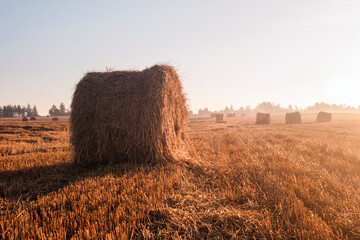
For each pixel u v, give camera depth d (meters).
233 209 2.95
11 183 4.12
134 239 2.29
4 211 2.96
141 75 6.05
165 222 2.70
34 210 2.84
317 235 2.21
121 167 5.37
